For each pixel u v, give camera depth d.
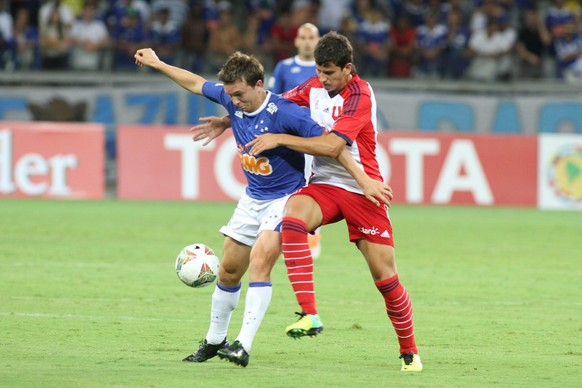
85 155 74.31
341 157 24.33
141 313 33.62
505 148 75.19
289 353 27.52
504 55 82.06
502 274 44.84
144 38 83.38
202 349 25.94
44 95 77.44
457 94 80.38
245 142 25.50
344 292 39.16
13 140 73.50
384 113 78.12
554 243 56.41
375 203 24.20
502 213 71.56
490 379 24.20
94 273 42.31
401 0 89.62
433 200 74.94
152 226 59.44
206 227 59.38
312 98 25.97
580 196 75.38
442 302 37.44
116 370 24.34
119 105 77.75
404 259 49.12
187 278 25.77
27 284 39.12
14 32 81.94
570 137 75.31
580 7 86.88
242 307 35.59
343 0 88.56
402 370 25.19
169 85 78.06
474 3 91.62
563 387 23.36
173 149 74.44
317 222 24.94
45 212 65.56
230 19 84.94
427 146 74.69
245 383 23.00
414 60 83.25
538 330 31.95
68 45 81.38
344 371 24.97
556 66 84.12
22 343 27.97
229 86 24.66
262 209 25.45
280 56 81.50
